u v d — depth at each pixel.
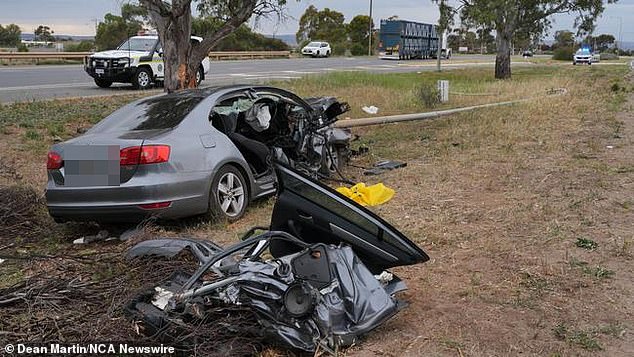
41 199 7.31
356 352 3.67
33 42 52.84
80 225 6.76
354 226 4.08
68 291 4.07
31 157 10.13
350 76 22.56
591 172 8.04
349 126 11.30
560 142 10.29
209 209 6.42
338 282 3.73
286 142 7.63
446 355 3.62
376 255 4.12
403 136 11.86
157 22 12.28
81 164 6.00
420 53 58.47
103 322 3.68
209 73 27.20
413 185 7.82
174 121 6.51
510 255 5.17
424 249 5.43
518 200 6.89
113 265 4.73
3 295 4.08
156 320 3.65
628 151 9.41
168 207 6.05
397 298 4.34
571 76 29.23
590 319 4.01
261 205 7.30
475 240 5.60
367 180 8.22
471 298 4.37
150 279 4.21
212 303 3.74
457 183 7.80
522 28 31.17
